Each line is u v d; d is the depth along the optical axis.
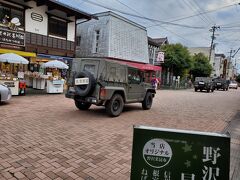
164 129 2.36
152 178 2.34
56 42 17.22
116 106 8.38
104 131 6.26
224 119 9.20
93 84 7.73
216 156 2.25
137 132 2.39
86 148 4.88
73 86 8.30
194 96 19.58
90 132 6.08
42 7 16.16
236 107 13.45
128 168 4.03
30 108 8.82
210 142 2.27
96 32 21.48
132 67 9.30
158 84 26.89
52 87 13.97
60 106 9.78
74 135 5.73
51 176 3.57
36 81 15.74
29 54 15.12
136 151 2.38
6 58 11.91
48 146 4.85
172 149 2.33
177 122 8.09
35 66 16.45
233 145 5.59
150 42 29.09
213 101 16.14
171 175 2.32
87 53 21.70
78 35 22.73
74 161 4.18
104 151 4.77
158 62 28.16
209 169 2.26
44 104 9.99
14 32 14.27
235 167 4.22
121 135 5.98
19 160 4.07
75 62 8.62
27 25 15.29
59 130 6.08
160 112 10.08
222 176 2.23
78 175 3.66
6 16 14.09
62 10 16.72
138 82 9.78
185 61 30.02
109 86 8.02
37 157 4.25
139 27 24.70
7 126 6.11
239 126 7.96
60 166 3.94
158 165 2.34
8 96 9.39
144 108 10.59
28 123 6.55
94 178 3.60
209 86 27.11
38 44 15.90
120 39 21.69
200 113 10.41
